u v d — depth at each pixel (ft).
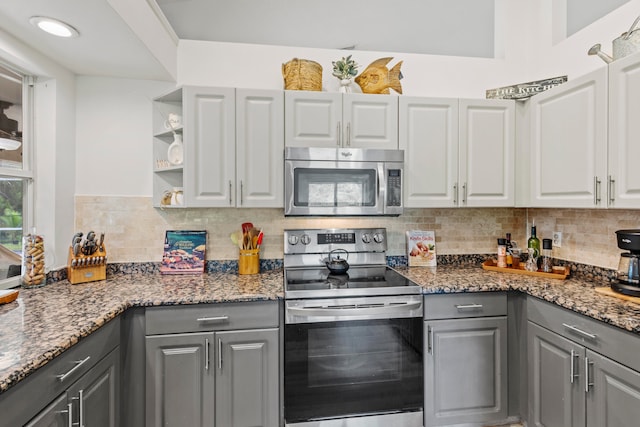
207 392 5.35
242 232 7.16
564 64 7.19
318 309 5.48
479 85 8.04
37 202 6.20
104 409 4.58
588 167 5.57
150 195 7.17
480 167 7.09
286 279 6.40
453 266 7.81
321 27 8.63
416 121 6.94
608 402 4.40
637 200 4.80
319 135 6.68
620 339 4.24
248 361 5.46
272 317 5.53
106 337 4.60
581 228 6.76
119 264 7.05
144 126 7.14
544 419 5.55
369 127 6.82
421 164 6.95
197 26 8.29
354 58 7.76
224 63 7.30
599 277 6.33
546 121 6.56
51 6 4.52
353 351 5.69
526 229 8.27
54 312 4.53
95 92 6.97
